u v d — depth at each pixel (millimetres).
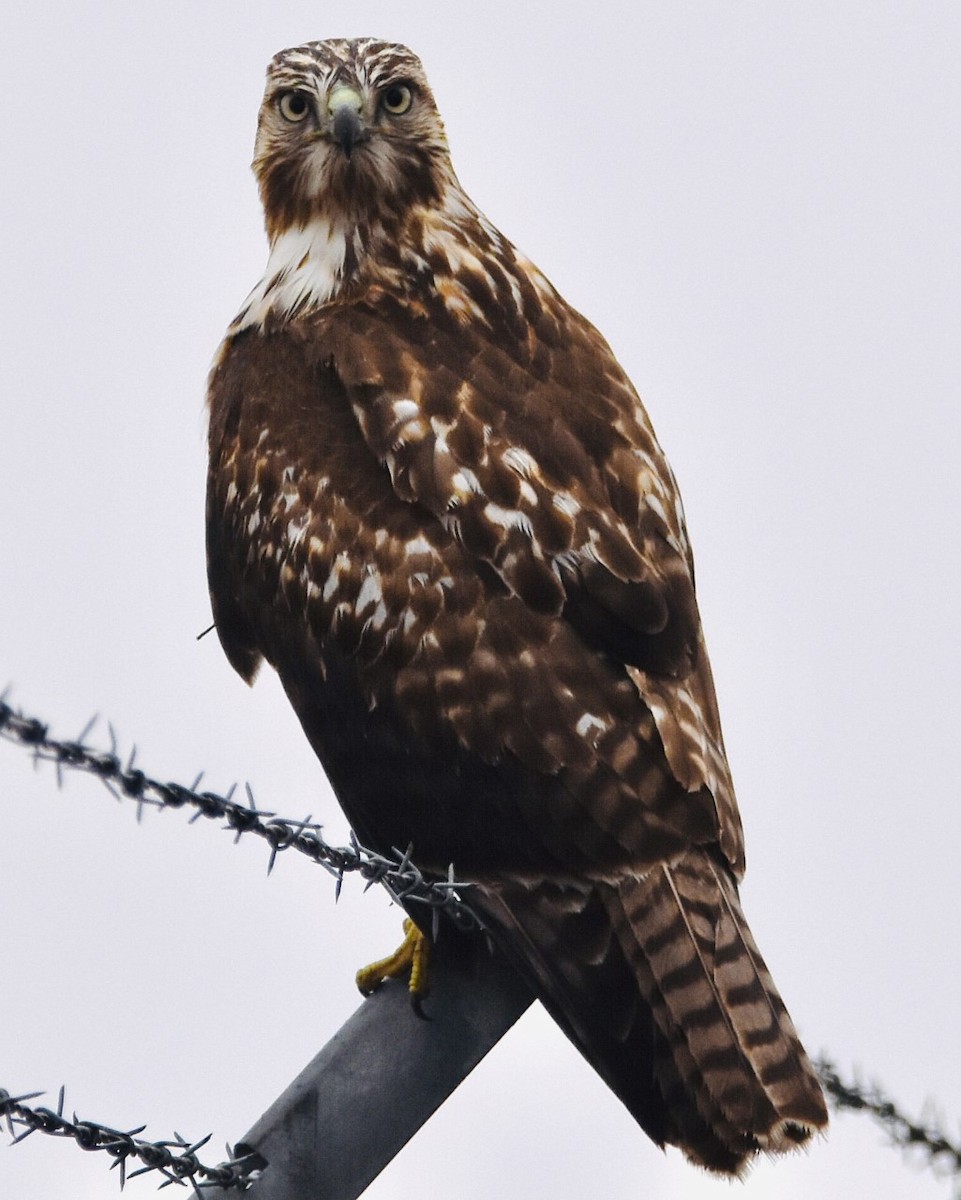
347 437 11469
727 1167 9109
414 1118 8586
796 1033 9422
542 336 11945
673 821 9859
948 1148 10203
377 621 10820
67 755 7156
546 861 9961
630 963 9539
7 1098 7574
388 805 10758
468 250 12469
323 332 12031
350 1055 8523
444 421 11180
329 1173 8328
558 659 10320
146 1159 7863
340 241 12531
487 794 10250
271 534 11547
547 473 10922
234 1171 8219
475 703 10367
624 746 10039
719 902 9695
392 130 12703
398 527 10953
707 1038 9219
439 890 8930
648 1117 9289
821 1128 9055
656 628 10453
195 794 7766
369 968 9922
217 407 12414
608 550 10641
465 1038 8914
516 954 9773
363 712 10859
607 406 11555
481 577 10633
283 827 8023
